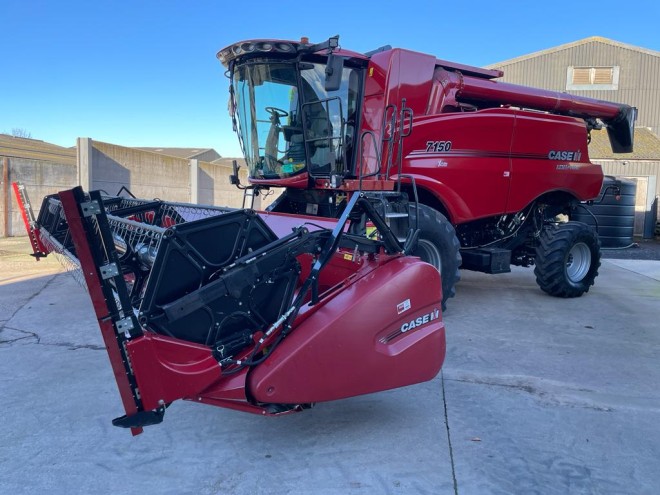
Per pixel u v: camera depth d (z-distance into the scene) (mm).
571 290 7492
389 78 6082
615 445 3363
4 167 12352
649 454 3266
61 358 4738
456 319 6312
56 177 13398
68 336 5363
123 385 2641
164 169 14750
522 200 7281
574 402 3986
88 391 4043
